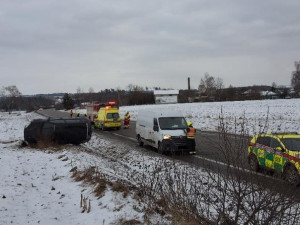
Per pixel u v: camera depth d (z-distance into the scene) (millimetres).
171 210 7488
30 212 9102
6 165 16000
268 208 5250
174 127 19312
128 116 37062
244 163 5801
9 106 153000
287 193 5312
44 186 11992
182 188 7555
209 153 17828
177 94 120438
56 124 23156
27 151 20906
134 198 9031
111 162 15773
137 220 7480
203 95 132750
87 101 143500
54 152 19797
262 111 47438
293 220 5391
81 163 15070
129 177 11875
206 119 40531
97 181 11008
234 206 6055
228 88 108562
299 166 10406
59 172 14117
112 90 142375
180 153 18219
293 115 38656
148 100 120375
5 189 11312
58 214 8867
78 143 23703
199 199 7020
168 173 10242
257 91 110250
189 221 6730
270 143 11805
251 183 5508
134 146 22688
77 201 9797
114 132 33281
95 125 38906
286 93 102125
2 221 8312
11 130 39500
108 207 8672
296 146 11508
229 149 5867
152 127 20234
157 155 18156
